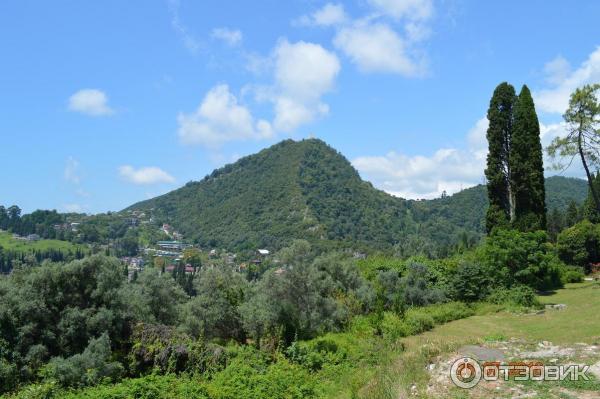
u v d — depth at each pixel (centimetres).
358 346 1778
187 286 4959
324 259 2645
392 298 2516
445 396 973
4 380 1384
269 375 1417
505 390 968
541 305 2419
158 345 1582
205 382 1414
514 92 3475
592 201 5609
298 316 1900
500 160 3475
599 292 2591
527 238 2928
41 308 1520
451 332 2006
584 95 2980
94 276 1648
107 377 1406
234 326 1988
